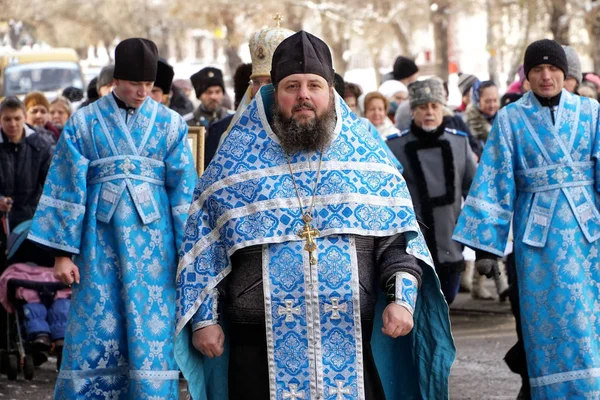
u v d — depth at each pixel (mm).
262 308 5777
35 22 58375
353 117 6020
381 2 47281
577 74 10727
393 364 6160
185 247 5934
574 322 8023
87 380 7887
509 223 8273
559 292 8055
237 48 50312
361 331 5777
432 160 10992
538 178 8172
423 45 58125
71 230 7902
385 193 5879
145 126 8023
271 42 8742
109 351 7914
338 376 5746
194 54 70750
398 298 5730
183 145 8102
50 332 10594
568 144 8133
